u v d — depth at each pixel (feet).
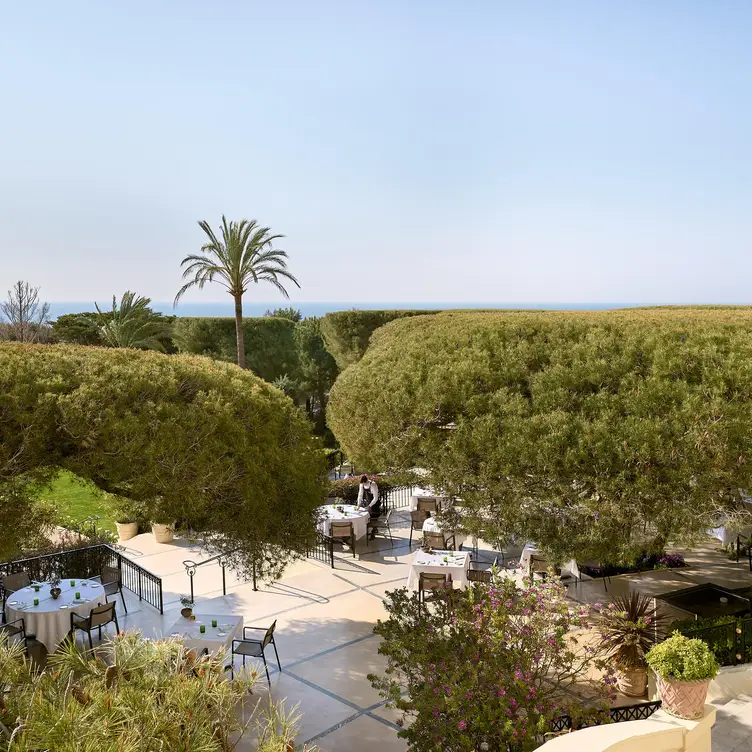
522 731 18.31
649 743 17.26
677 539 26.35
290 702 27.12
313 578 41.73
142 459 23.62
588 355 30.99
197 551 46.73
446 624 22.95
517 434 28.71
